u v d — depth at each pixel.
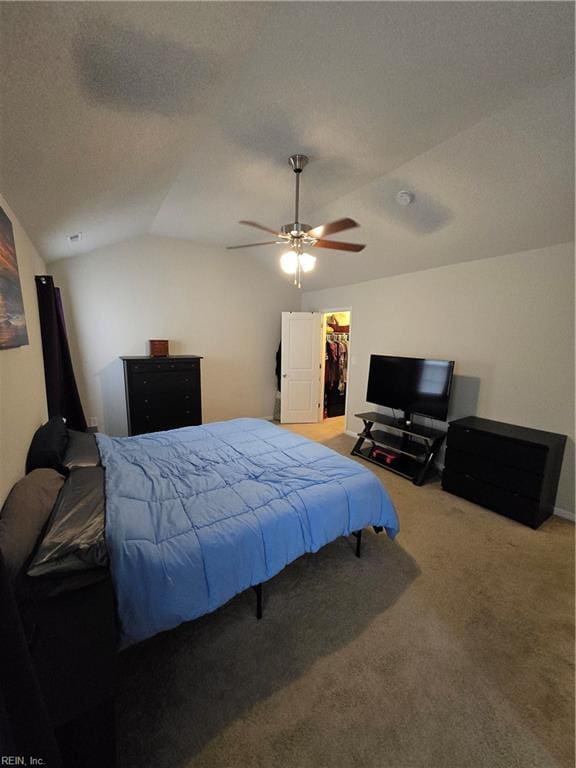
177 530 1.55
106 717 0.98
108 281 4.09
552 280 2.78
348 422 5.11
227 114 1.71
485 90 1.56
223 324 5.04
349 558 2.26
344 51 1.31
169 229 4.00
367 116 1.75
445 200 2.55
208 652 1.56
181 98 1.43
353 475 2.21
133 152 1.77
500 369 3.17
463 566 2.19
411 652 1.58
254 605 1.85
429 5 1.11
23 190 1.72
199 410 4.30
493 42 1.28
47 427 2.34
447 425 3.65
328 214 3.18
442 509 2.93
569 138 1.77
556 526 2.67
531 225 2.55
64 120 1.27
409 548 2.38
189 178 2.52
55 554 1.16
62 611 1.08
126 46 1.04
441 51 1.32
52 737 0.72
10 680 0.64
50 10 0.80
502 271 3.09
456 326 3.52
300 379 5.54
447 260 3.45
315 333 5.48
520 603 1.89
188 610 1.38
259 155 2.15
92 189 2.05
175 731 1.25
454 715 1.32
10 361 1.67
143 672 1.46
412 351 4.03
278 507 1.80
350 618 1.77
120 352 4.27
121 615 1.27
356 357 4.86
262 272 5.27
